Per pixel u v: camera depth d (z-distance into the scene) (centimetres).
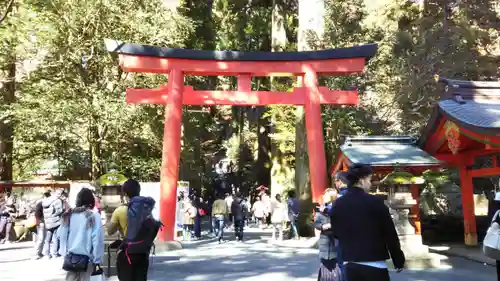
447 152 1360
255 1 2983
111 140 2295
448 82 1210
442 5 2331
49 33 1847
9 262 1127
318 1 1809
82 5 1941
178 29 2122
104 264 902
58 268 1025
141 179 2384
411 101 1822
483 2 2325
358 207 392
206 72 1503
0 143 2119
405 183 993
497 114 1017
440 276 881
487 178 2017
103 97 1966
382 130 1927
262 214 2406
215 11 2997
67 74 2017
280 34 2389
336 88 1834
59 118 1911
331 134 1878
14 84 2169
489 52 2317
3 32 1498
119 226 589
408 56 1822
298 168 1748
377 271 379
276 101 1508
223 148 4147
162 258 1180
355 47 1473
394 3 2475
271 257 1198
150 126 2223
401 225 998
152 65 1463
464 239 1452
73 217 543
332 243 565
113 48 1427
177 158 1445
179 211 1814
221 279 873
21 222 1747
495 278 858
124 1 2067
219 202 1628
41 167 2631
